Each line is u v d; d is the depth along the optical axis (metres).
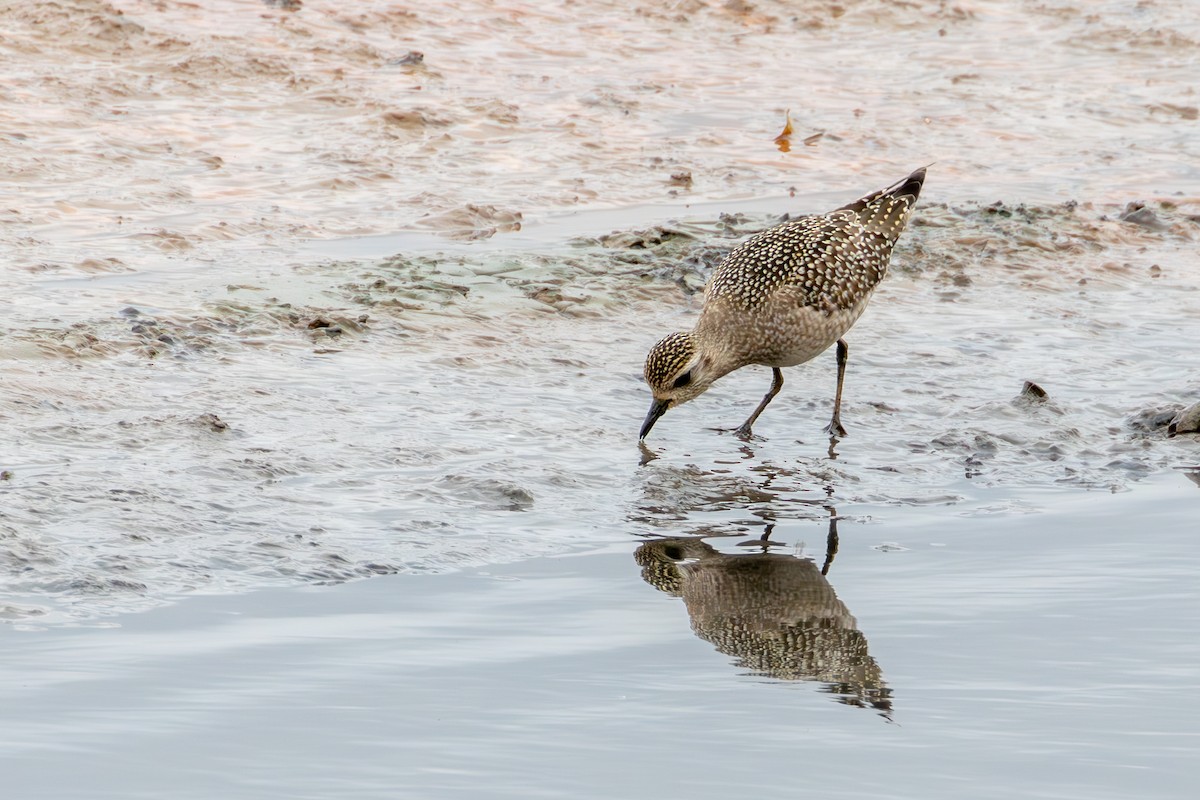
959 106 25.06
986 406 13.67
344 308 15.23
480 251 17.34
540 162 20.81
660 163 21.23
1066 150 23.30
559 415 13.03
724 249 17.77
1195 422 13.19
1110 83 26.75
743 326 12.96
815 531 10.72
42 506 10.01
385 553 9.88
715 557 10.13
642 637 8.75
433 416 12.70
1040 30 29.64
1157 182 21.98
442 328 15.05
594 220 18.86
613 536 10.49
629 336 15.44
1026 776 7.25
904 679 8.24
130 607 8.84
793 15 29.14
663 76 25.25
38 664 8.04
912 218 19.52
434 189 19.41
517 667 8.27
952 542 10.52
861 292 13.48
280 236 17.42
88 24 23.00
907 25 29.42
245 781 6.98
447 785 7.01
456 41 25.52
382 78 23.25
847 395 14.05
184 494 10.49
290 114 21.66
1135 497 11.61
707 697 7.99
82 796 6.80
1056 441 12.89
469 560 9.91
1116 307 17.09
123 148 19.70
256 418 12.27
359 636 8.59
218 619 8.75
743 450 12.58
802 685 8.16
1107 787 7.16
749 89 25.11
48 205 17.66
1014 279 17.89
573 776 7.13
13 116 20.06
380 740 7.39
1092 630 8.91
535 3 28.05
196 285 15.54
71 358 13.24
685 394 12.72
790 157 21.95
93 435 11.51
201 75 22.39
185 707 7.64
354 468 11.37
